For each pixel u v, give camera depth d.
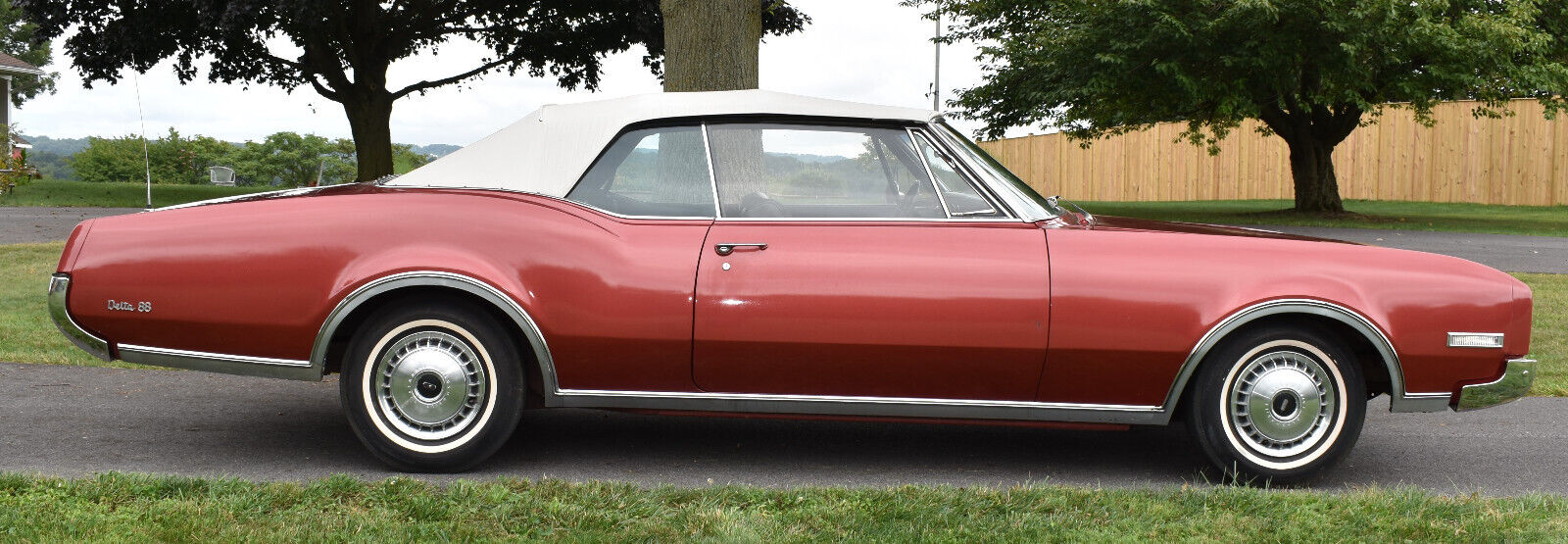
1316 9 20.19
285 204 4.25
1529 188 27.92
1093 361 4.07
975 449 4.85
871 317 4.03
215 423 5.05
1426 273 4.16
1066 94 22.88
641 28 25.97
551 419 5.28
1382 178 31.48
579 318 4.09
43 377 5.97
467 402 4.21
